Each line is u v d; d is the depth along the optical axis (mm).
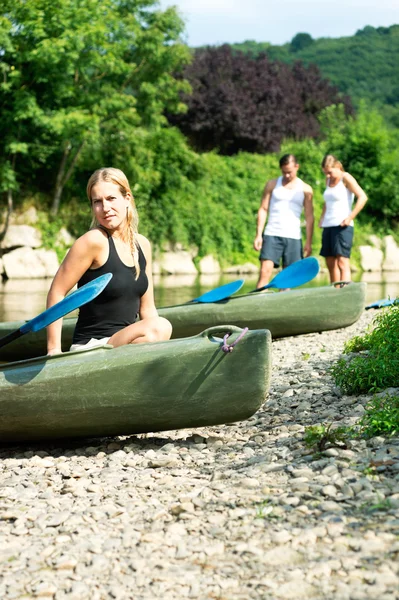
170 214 22625
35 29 19484
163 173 23281
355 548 2145
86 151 22109
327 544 2193
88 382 3506
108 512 2627
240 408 3455
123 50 21984
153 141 23516
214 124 33156
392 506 2402
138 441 3760
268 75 38188
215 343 3469
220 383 3441
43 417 3568
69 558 2238
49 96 21234
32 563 2234
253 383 3420
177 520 2512
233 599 1944
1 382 3564
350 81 81562
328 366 5262
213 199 24406
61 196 22047
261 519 2430
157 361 3473
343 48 87688
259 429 3770
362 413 3770
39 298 12727
